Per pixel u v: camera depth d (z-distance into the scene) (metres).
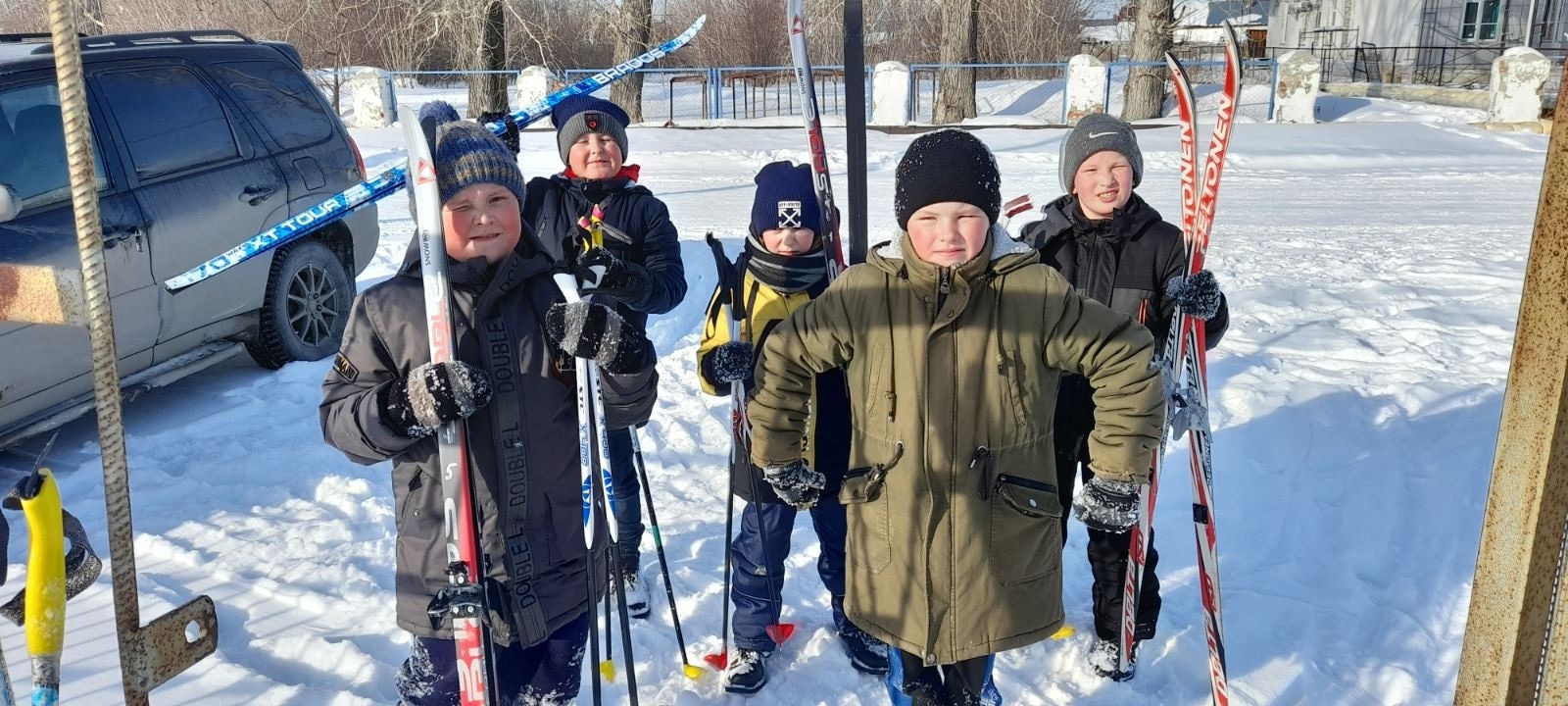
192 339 4.97
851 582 2.29
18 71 4.38
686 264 7.86
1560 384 1.36
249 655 3.00
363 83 17.36
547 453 2.06
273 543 3.69
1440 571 3.34
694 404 5.18
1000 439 2.13
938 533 2.15
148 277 4.60
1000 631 2.18
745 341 2.60
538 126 16.84
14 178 4.18
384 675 2.90
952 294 2.09
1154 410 2.11
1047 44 27.39
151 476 4.29
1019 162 13.21
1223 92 2.55
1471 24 24.11
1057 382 2.21
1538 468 1.40
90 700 2.77
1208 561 2.54
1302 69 16.91
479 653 1.90
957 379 2.11
